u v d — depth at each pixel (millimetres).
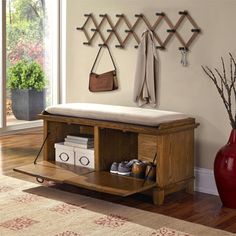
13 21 6148
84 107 4281
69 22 4871
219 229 3529
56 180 4008
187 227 3541
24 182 4352
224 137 4148
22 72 6277
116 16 4570
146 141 4207
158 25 4363
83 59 4812
